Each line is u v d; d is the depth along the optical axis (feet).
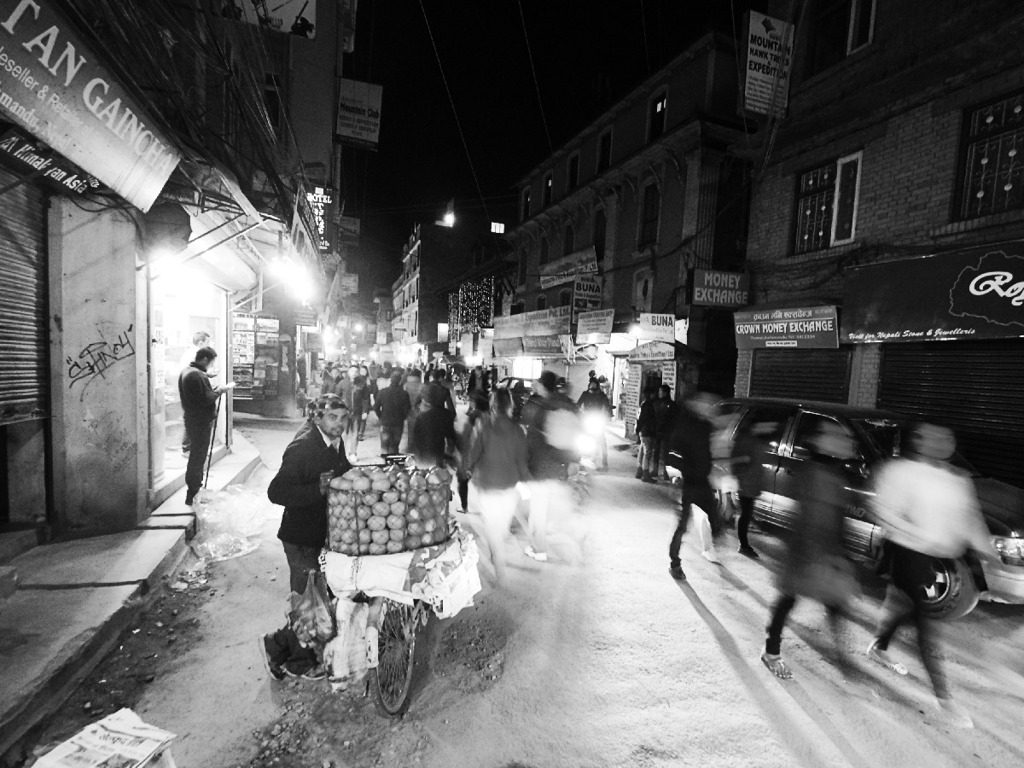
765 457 19.65
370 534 9.89
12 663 10.03
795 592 11.73
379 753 9.29
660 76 50.47
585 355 59.62
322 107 51.08
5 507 16.21
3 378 14.32
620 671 12.07
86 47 10.48
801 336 30.96
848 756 9.71
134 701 10.28
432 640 13.12
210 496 21.16
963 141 24.76
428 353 139.54
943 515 11.10
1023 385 21.57
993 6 23.02
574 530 21.95
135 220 17.10
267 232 25.57
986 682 12.27
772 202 35.19
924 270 24.68
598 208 61.72
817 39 33.09
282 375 57.00
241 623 13.46
